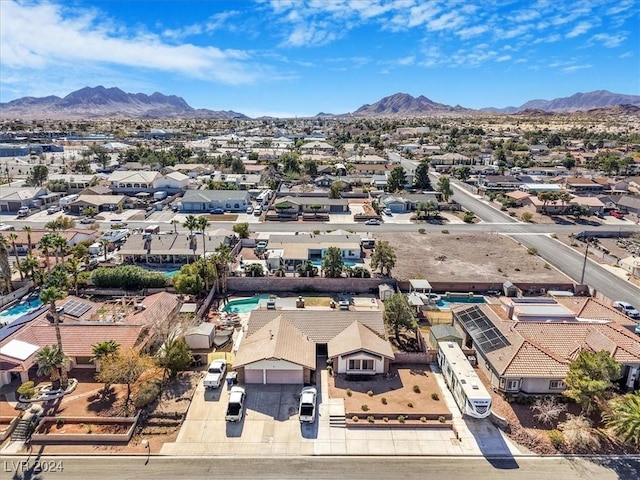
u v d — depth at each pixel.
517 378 40.06
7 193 111.56
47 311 52.19
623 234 94.56
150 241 77.31
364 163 174.00
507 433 37.19
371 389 42.69
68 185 127.75
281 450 35.19
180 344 44.69
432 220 106.75
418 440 36.44
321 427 37.75
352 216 108.62
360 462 34.12
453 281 68.06
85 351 44.69
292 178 151.00
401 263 76.94
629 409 34.91
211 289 63.84
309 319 50.28
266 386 43.09
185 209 112.69
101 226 97.94
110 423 37.62
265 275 69.31
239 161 156.25
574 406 39.72
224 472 32.97
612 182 137.88
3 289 62.91
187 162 174.62
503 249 85.38
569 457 34.81
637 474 33.25
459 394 39.88
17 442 35.78
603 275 73.31
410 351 50.00
